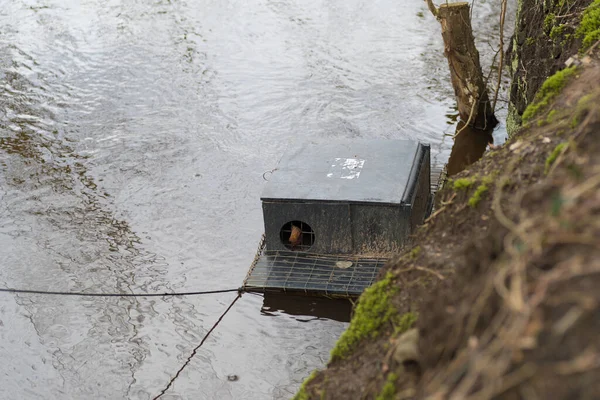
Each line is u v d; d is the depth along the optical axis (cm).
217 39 1811
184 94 1528
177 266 971
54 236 1058
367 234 853
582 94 611
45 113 1472
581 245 312
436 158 1250
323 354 776
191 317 857
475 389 305
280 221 871
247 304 862
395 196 832
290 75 1594
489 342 314
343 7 1986
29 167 1261
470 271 391
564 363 281
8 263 996
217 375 761
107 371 781
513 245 350
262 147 1302
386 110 1421
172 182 1196
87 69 1675
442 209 562
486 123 1333
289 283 842
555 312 298
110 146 1327
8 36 1888
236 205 1120
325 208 845
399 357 405
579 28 813
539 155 534
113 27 1912
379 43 1742
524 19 1047
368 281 825
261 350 791
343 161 917
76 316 878
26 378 778
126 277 952
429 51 1683
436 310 394
